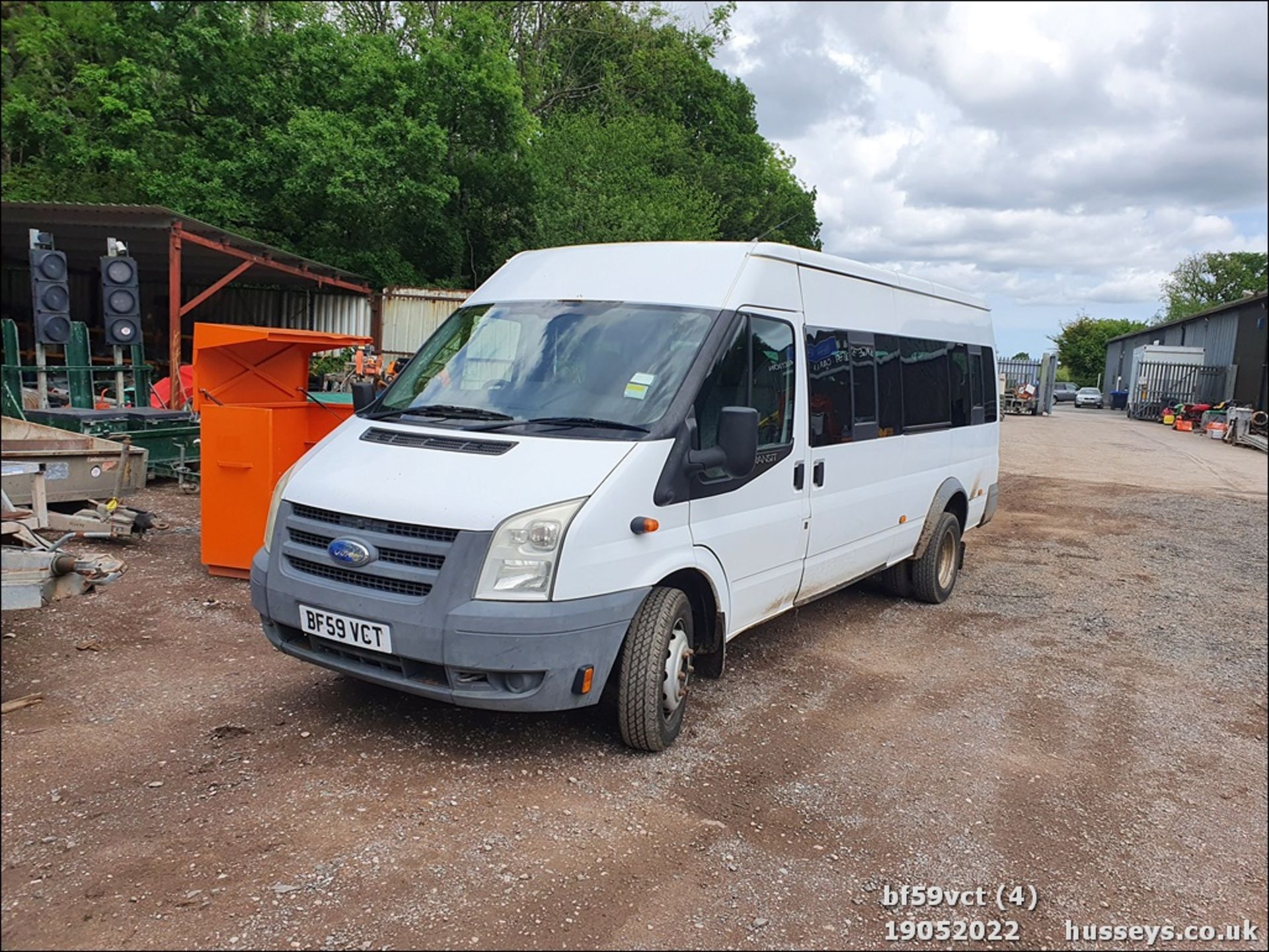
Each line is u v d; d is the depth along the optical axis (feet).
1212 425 93.97
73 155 71.72
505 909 10.41
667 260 17.34
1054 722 17.97
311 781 13.00
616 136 86.48
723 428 14.40
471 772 13.57
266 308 80.12
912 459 23.34
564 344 16.16
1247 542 39.63
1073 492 51.83
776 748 15.49
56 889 10.27
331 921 9.98
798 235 141.08
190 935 9.62
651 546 13.99
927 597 25.81
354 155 68.80
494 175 81.92
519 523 12.85
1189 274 263.08
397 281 78.54
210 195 70.13
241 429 22.26
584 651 13.05
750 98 132.67
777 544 17.35
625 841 12.07
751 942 10.29
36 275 36.14
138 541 25.99
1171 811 14.58
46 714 14.70
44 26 76.74
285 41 73.56
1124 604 28.27
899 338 22.77
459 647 12.59
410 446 14.60
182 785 12.68
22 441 26.32
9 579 18.49
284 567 14.17
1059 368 281.95
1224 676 21.80
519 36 100.42
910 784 14.62
